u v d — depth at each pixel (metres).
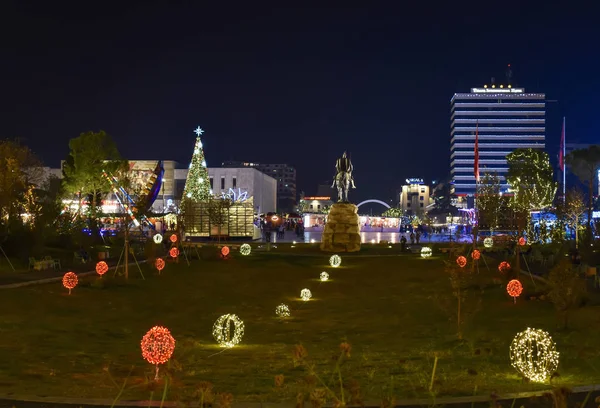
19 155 52.12
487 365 15.39
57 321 23.17
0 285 29.73
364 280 41.59
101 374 14.34
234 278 41.62
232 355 17.67
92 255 50.59
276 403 11.28
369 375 13.73
